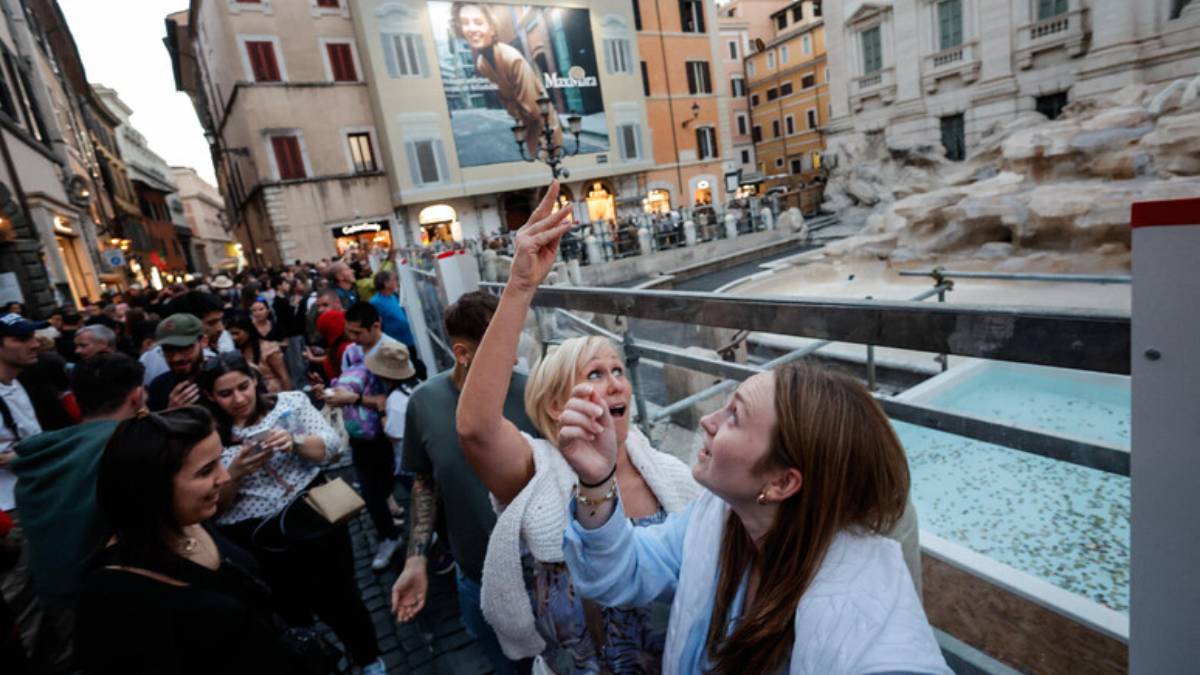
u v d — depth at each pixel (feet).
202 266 202.69
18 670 5.96
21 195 39.99
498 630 4.44
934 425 3.86
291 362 28.27
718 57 107.45
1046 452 3.26
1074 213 28.76
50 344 13.02
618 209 96.63
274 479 7.08
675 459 4.51
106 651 4.12
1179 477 1.97
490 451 4.07
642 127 96.07
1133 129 31.07
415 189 78.43
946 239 35.45
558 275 41.68
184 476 4.38
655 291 5.36
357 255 55.11
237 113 77.51
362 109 77.77
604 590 3.17
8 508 8.86
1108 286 25.80
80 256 54.24
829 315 3.54
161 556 4.38
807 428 2.29
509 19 82.74
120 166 98.63
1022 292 26.71
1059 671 4.80
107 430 6.01
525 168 85.46
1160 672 2.16
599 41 90.74
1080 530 8.07
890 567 2.29
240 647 4.44
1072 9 53.72
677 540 3.50
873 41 70.79
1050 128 36.55
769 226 65.41
